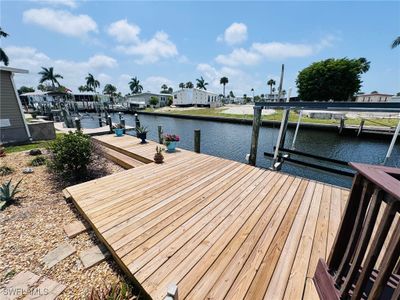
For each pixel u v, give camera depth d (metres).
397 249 0.85
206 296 1.31
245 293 1.33
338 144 9.92
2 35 16.34
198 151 5.17
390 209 0.85
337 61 20.83
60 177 3.63
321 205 2.46
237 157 8.13
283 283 1.40
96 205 2.39
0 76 5.92
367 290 1.20
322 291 1.29
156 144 5.77
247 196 2.68
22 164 4.23
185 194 2.71
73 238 2.05
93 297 1.34
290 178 3.33
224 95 48.00
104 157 5.03
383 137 10.20
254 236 1.88
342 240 1.23
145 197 2.61
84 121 17.94
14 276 1.59
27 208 2.61
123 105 35.72
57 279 1.58
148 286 1.37
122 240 1.80
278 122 14.11
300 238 1.86
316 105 3.58
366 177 1.00
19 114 6.38
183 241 1.80
